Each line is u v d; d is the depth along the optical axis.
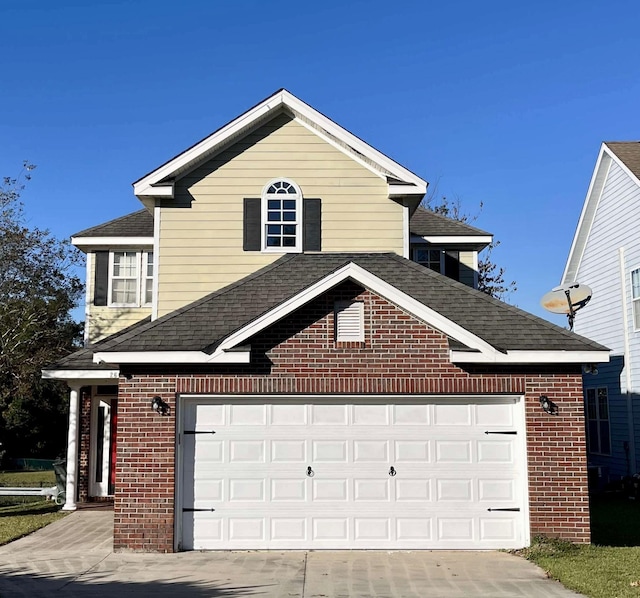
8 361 26.11
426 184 16.00
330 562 10.95
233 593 9.06
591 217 25.34
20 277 27.45
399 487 12.05
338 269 12.04
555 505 11.80
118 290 19.64
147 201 16.42
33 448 41.09
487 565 10.70
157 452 11.85
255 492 12.01
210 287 16.05
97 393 19.31
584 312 26.16
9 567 10.70
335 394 12.12
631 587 9.10
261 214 16.30
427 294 13.41
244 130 16.47
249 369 12.11
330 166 16.50
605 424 24.12
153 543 11.66
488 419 12.20
